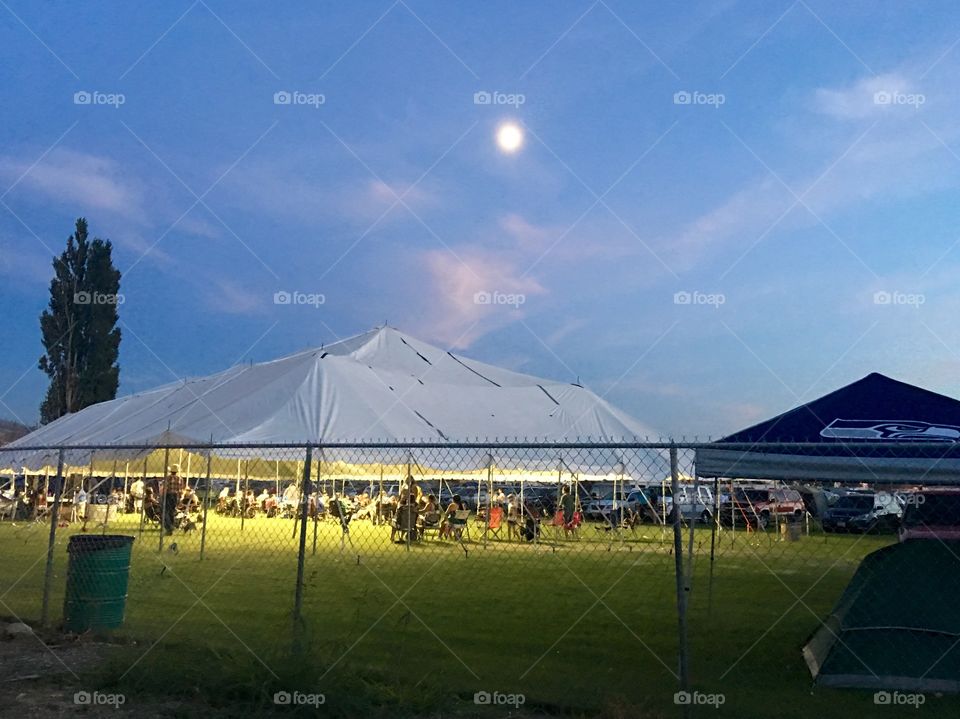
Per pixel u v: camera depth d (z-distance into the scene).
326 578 12.61
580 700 5.86
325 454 16.19
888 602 6.72
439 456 18.41
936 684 6.36
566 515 21.22
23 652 7.10
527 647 7.82
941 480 6.47
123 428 21.22
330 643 7.18
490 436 20.27
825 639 7.03
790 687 6.54
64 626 7.98
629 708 5.57
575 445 6.21
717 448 5.95
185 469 24.69
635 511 24.08
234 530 21.86
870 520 25.25
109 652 7.11
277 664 6.02
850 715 5.75
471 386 22.98
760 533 25.53
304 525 7.05
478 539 20.83
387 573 13.41
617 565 15.29
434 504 20.12
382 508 22.20
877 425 7.32
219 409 18.77
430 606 10.15
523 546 19.06
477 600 10.69
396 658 7.16
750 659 7.49
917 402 7.66
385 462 17.17
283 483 29.83
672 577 13.66
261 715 5.50
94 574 8.07
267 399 18.81
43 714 5.42
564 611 9.97
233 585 11.61
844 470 6.79
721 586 12.71
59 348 43.56
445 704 5.73
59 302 43.88
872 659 6.54
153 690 5.95
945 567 6.78
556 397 23.59
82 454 20.20
